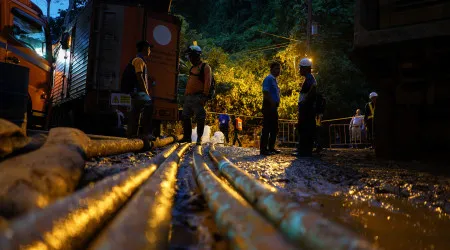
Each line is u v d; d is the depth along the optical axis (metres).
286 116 20.73
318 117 8.53
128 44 9.17
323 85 23.72
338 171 4.16
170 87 9.89
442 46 5.05
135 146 5.21
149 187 2.12
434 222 2.02
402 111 5.88
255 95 22.50
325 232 0.98
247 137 21.20
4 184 1.67
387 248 1.53
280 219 1.28
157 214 1.58
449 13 4.99
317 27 22.22
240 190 2.24
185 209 2.07
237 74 24.64
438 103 5.44
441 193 2.92
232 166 3.15
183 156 5.62
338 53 25.56
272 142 6.98
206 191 2.17
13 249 0.98
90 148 3.49
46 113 9.09
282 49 29.97
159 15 9.69
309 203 2.47
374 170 4.38
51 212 1.31
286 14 32.38
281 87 22.62
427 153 5.71
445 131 5.54
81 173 2.47
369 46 5.48
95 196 1.67
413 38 5.12
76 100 10.15
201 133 7.55
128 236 1.20
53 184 1.92
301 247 1.04
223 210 1.55
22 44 7.92
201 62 7.36
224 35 41.50
